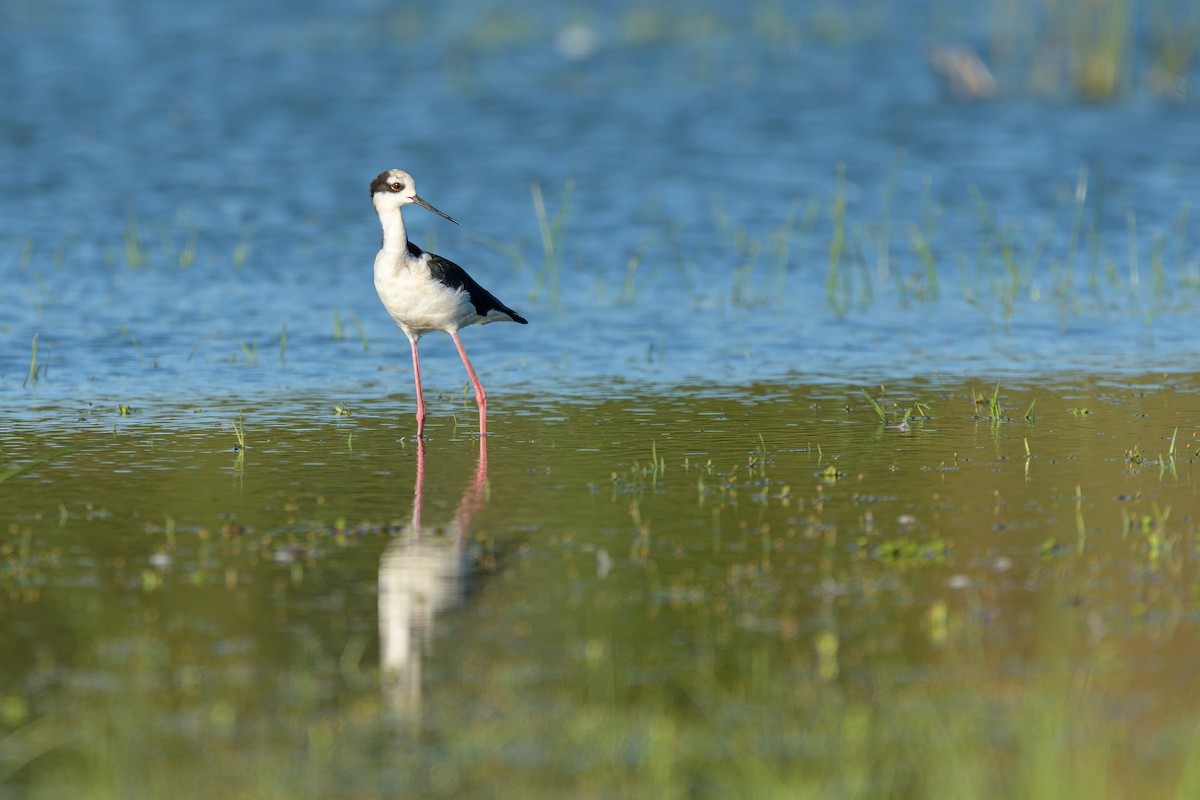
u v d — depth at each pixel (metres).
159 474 13.40
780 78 38.88
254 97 36.06
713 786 7.68
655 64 40.69
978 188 28.58
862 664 8.98
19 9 46.69
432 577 10.56
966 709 8.37
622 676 8.88
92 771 7.80
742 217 26.78
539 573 10.63
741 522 11.80
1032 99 36.44
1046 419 15.25
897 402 16.12
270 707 8.52
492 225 26.30
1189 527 11.49
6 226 25.44
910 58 41.22
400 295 15.13
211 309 20.91
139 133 32.47
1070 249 24.02
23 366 17.81
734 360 18.36
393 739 8.13
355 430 15.18
